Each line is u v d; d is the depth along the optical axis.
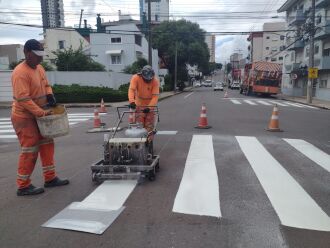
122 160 5.95
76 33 51.25
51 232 4.05
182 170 6.65
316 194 5.31
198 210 4.65
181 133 11.19
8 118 17.31
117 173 5.84
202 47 62.22
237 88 73.25
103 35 48.50
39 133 5.40
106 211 4.62
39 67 5.60
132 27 48.28
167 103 27.62
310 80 28.83
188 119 15.28
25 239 3.90
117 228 4.13
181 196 5.18
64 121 5.42
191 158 7.62
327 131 11.97
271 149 8.63
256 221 4.31
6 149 9.72
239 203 4.90
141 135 6.24
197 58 61.88
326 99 33.59
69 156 8.23
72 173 6.60
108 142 6.00
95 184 5.84
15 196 5.32
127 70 42.00
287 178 6.12
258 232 4.02
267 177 6.18
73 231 4.07
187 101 30.06
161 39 61.34
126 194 5.29
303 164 7.15
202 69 67.31
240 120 14.79
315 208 4.74
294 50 47.28
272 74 38.16
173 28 61.44
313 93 37.97
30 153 5.30
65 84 30.67
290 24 47.56
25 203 5.00
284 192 5.38
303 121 15.00
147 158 6.11
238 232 4.02
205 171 6.56
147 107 7.19
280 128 12.54
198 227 4.14
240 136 10.53
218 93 49.81
